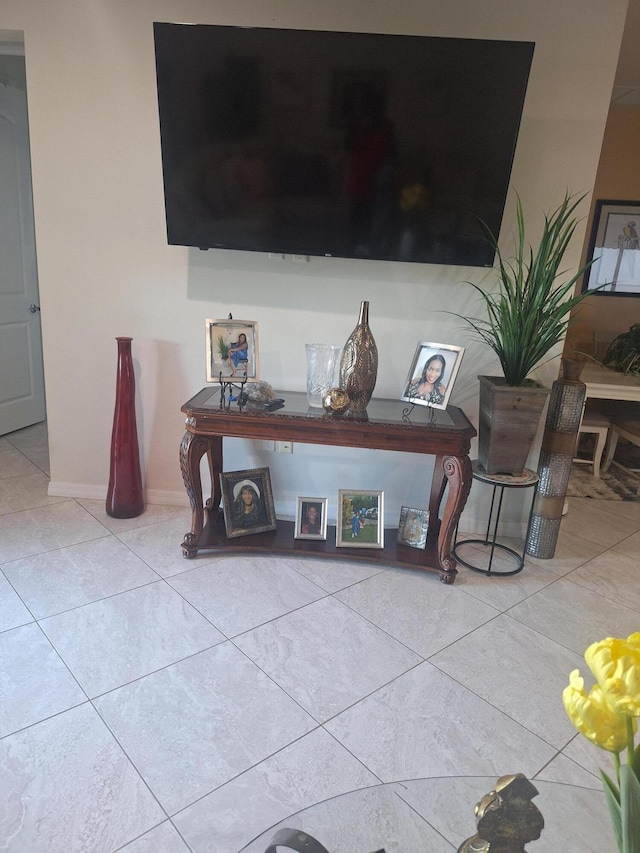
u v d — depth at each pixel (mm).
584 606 2369
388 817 1052
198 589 2320
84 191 2693
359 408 2482
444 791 1108
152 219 2699
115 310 2834
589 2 2307
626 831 711
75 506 2998
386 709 1760
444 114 2205
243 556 2594
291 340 2805
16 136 3719
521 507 2930
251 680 1846
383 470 2938
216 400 2533
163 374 2893
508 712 1777
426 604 2316
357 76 2182
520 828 901
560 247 2289
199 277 2754
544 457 2648
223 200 2453
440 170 2301
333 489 2994
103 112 2588
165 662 1901
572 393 2537
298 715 1717
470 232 2398
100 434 3004
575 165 2480
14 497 3074
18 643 1950
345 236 2465
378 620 2193
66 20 2496
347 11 2416
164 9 2463
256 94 2248
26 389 4141
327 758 1574
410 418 2412
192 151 2377
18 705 1691
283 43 2162
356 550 2588
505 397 2371
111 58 2523
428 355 2473
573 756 1628
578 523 3211
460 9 2365
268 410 2414
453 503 2396
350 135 2275
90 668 1855
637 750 710
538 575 2600
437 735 1674
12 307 3914
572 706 701
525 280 2566
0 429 3957
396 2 2383
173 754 1559
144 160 2627
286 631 2096
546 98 2418
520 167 2500
